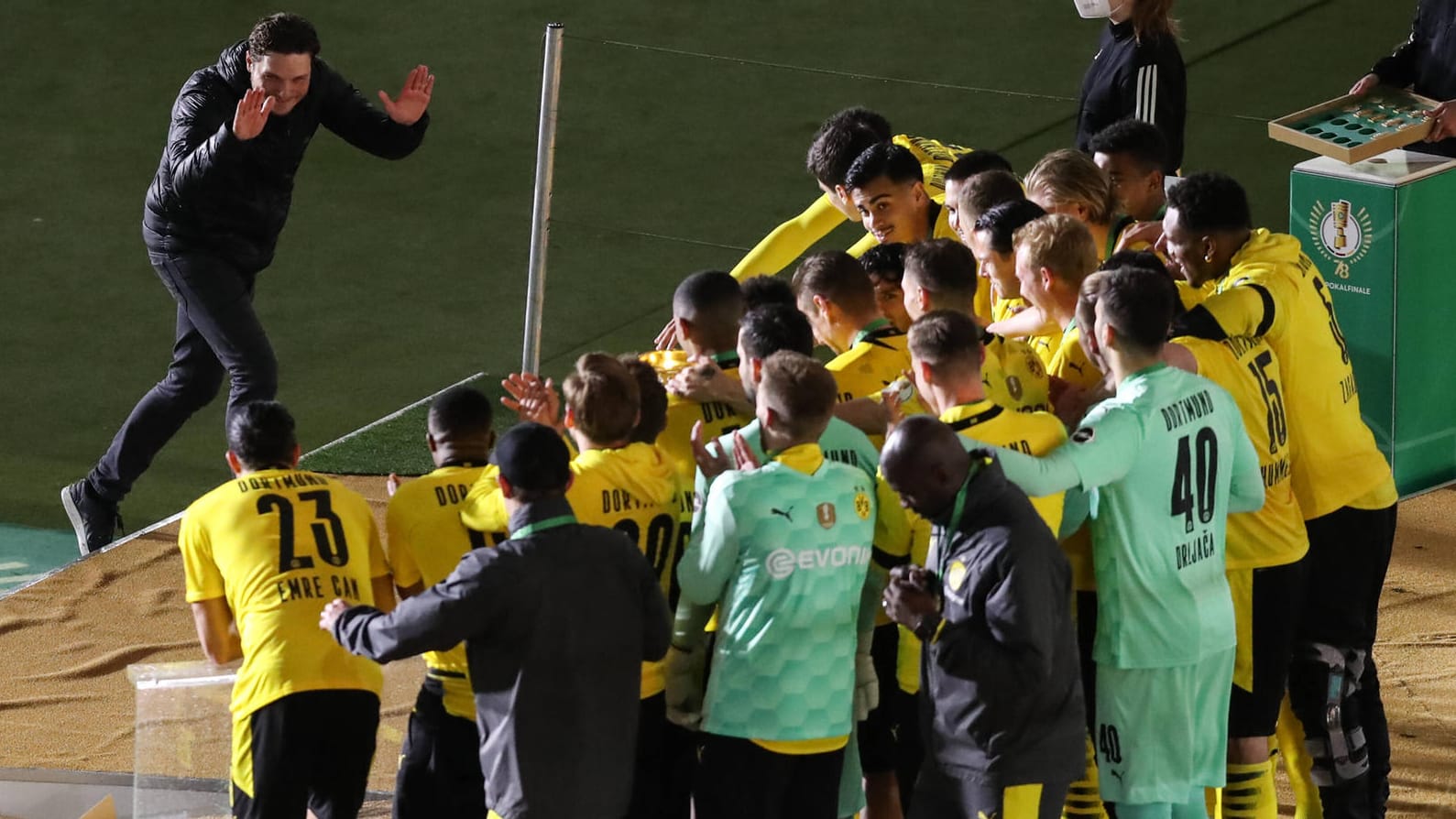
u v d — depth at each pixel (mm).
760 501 15812
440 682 17984
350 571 18188
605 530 15766
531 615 15258
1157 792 17094
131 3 51219
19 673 24953
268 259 29453
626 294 37438
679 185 41656
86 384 34844
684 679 16953
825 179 23391
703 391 17875
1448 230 28156
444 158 43531
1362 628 19859
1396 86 28562
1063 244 18109
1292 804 21484
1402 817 20875
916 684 18375
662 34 49500
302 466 30719
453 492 17734
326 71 29594
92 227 40656
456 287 38125
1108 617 16953
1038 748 15344
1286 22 48500
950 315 16375
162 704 19266
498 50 48719
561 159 43031
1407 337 28312
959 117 44469
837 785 16531
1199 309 18422
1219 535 17062
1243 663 18688
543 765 15477
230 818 19328
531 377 18953
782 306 17516
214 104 28875
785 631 15938
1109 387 17609
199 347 29219
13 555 29172
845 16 50594
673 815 17984
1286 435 18625
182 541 18469
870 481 16484
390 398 33844
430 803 18188
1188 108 44250
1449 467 29625
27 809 22000
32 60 48156
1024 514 15125
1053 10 50562
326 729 17734
